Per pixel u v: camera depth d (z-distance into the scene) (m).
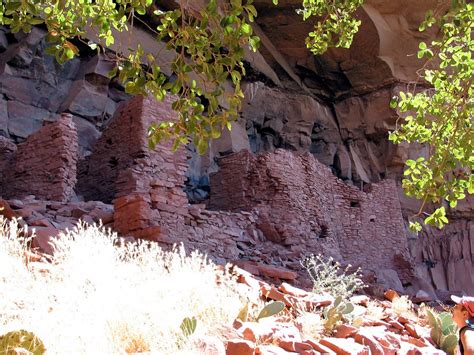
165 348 3.36
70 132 12.53
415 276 18.30
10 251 4.29
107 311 3.47
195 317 3.87
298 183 14.95
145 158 11.41
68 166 12.35
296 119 24.58
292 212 14.16
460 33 5.22
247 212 12.92
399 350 4.92
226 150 20.83
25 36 17.84
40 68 18.17
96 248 4.38
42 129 12.92
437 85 5.95
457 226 25.06
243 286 5.35
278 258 11.91
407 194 6.04
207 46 3.76
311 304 5.33
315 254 13.77
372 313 6.21
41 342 2.70
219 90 3.79
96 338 3.12
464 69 5.51
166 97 12.66
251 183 14.63
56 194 11.99
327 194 16.78
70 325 3.16
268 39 24.36
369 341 4.61
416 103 6.12
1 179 13.90
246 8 3.61
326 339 4.34
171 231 9.47
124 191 11.04
